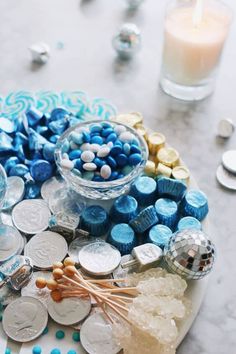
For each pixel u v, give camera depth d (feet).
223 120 2.11
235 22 2.57
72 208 1.82
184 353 1.62
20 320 1.58
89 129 1.89
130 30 2.32
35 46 2.36
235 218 1.93
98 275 1.67
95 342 1.54
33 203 1.84
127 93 2.29
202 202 1.82
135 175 1.78
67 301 1.61
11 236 1.74
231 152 2.07
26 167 1.89
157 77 2.35
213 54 2.14
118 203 1.82
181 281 1.59
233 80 2.35
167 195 1.84
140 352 1.50
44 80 2.32
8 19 2.56
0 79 2.31
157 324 1.49
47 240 1.74
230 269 1.80
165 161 1.93
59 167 1.79
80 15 2.59
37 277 1.67
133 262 1.67
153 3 2.64
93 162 1.78
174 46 2.13
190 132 2.16
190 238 1.61
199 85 2.22
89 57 2.42
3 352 1.54
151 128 2.17
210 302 1.73
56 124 1.97
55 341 1.57
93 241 1.76
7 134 1.96
